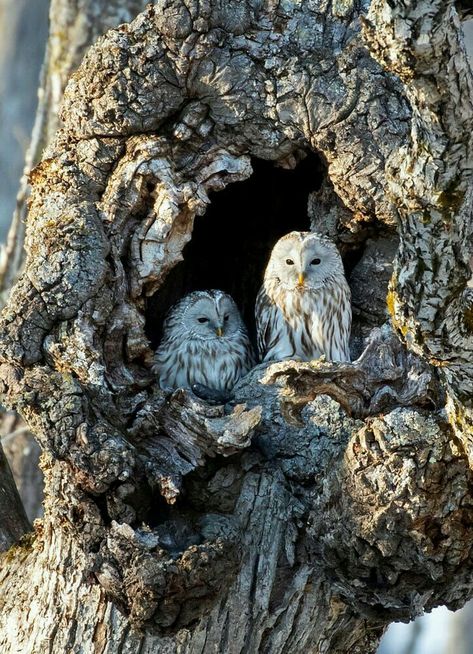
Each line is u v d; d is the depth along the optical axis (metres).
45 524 11.52
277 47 11.49
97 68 11.45
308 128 11.53
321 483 10.89
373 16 8.55
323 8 11.55
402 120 11.45
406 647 21.94
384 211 11.65
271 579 11.18
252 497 11.30
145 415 11.07
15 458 15.82
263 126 11.61
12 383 11.02
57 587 11.29
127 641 11.02
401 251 9.43
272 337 13.45
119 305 11.32
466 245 9.26
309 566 11.22
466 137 8.83
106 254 11.24
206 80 11.42
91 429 10.70
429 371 10.77
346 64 11.47
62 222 11.26
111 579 10.59
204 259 14.43
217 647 11.12
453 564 10.59
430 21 8.30
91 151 11.54
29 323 11.06
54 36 15.77
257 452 11.52
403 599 10.91
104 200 11.46
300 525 11.21
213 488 11.20
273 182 13.46
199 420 10.88
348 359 12.91
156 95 11.41
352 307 12.88
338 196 12.29
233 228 14.15
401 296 9.53
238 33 11.47
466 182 9.02
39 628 11.33
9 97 25.33
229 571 10.73
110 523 10.70
